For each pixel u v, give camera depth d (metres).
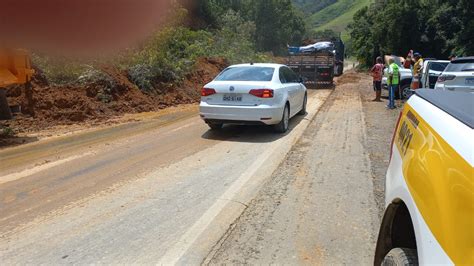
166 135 8.51
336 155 6.88
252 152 7.12
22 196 4.93
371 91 19.19
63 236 3.90
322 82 21.06
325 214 4.42
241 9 60.69
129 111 11.38
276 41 62.78
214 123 8.63
